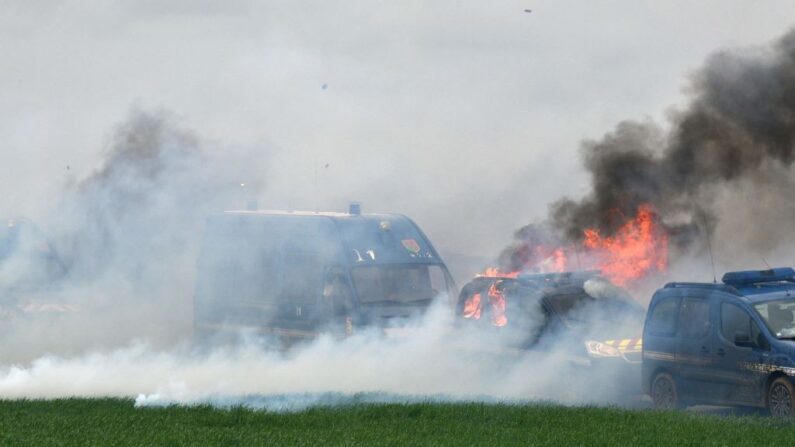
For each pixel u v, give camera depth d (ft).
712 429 165.99
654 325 217.77
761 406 189.88
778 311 196.44
